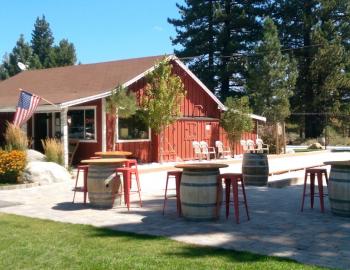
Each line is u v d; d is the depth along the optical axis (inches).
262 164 561.6
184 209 355.6
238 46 1720.0
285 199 458.3
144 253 259.1
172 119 866.1
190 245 277.7
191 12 1780.3
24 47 3137.3
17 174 560.7
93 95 766.5
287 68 1608.0
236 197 346.9
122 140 835.4
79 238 294.7
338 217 364.8
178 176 375.6
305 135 1801.2
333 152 1280.8
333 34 1706.4
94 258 248.7
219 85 1838.1
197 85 1014.4
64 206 420.8
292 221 350.0
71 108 837.8
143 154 876.0
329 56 1643.7
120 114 794.2
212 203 350.6
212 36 1779.0
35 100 674.8
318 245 278.5
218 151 1025.5
